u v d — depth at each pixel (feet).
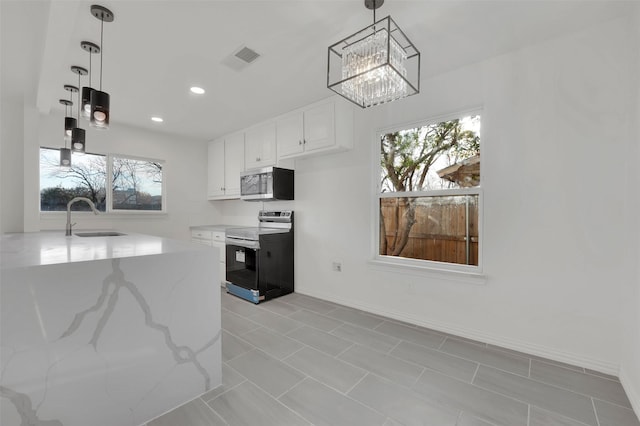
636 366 4.98
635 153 5.30
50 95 8.39
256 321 8.80
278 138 11.44
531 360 6.49
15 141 9.66
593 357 6.09
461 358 6.60
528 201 6.79
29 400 3.76
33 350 3.77
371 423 4.61
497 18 5.74
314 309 9.90
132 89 8.87
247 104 10.20
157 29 5.97
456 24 5.92
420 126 8.75
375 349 7.04
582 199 6.18
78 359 4.10
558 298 6.46
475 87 7.52
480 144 7.48
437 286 8.16
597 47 6.01
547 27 6.06
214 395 5.31
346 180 10.27
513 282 6.99
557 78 6.44
